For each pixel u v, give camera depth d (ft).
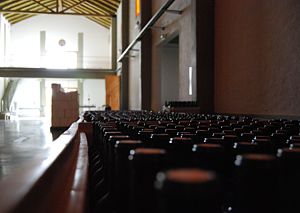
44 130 51.37
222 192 1.10
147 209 1.51
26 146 33.30
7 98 89.15
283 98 18.44
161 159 1.52
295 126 7.34
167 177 0.98
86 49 96.89
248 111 22.48
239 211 1.48
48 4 89.15
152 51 46.60
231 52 24.82
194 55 27.68
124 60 66.08
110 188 3.10
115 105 73.56
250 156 1.52
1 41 82.94
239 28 23.61
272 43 19.53
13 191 1.40
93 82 100.12
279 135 4.09
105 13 80.12
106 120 10.11
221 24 26.45
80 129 9.52
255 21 21.42
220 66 26.66
